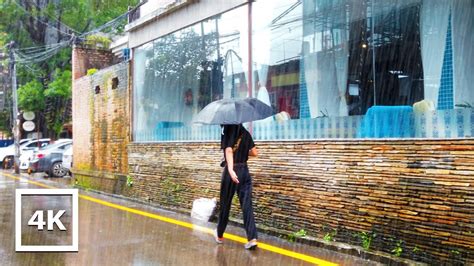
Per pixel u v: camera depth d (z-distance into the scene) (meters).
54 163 20.05
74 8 25.39
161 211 9.77
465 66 5.55
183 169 9.72
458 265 4.99
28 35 25.97
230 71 9.06
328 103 7.19
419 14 6.05
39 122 27.08
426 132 5.83
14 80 23.11
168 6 10.58
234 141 6.31
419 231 5.39
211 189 8.92
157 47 11.35
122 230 7.80
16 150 22.47
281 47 7.95
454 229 5.05
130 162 11.71
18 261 6.01
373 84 6.57
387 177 5.74
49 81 25.69
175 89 10.72
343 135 6.80
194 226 8.09
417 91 6.03
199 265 5.68
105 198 11.92
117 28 20.94
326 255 6.03
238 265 5.65
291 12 7.79
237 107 6.30
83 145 14.79
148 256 6.12
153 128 11.41
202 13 9.66
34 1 25.53
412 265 5.30
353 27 6.86
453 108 5.64
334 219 6.41
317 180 6.67
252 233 6.36
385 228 5.76
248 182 6.44
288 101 7.82
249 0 8.50
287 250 6.32
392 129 6.13
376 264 5.59
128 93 12.13
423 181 5.36
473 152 4.91
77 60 15.95
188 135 10.14
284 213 7.18
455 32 5.66
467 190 4.95
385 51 6.44
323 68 7.27
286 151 7.18
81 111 14.99
